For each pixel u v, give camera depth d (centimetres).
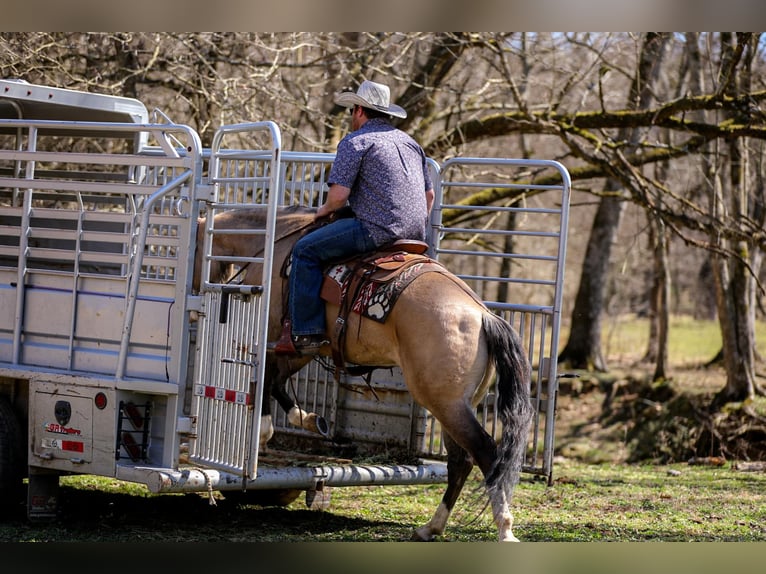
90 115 1236
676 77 2917
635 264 3919
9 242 1102
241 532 1015
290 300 960
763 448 2131
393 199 948
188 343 938
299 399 1230
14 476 1032
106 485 1305
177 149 1205
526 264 4012
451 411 872
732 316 2303
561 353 3094
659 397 2592
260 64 1988
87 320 988
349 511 1183
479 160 1155
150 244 965
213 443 927
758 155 2409
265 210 1062
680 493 1445
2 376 1027
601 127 2030
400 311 895
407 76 2183
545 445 1130
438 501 1290
